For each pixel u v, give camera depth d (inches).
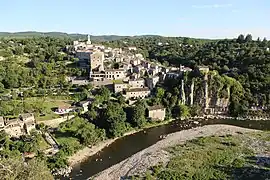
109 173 4658.0
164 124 7509.8
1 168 2615.7
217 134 6220.5
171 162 4758.9
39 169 2790.4
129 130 6855.3
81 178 4596.5
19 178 2625.5
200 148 5369.1
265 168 4525.1
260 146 5467.5
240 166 4589.1
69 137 5880.9
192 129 6761.8
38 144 5334.6
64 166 4916.3
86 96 7765.8
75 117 6624.0
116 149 5826.8
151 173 4439.0
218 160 4822.8
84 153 5580.7
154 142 6195.9
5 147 5054.1
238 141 5743.1
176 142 5826.8
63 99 7613.2
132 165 4859.7
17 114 6417.3
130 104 7746.1
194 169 4510.3
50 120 6343.5
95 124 6604.3
